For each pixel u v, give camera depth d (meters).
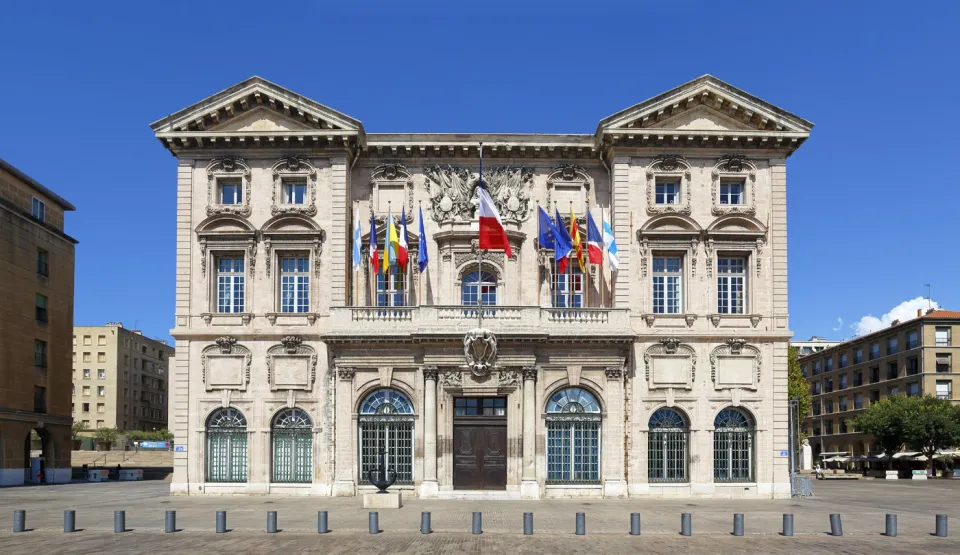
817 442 115.19
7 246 53.12
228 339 38.19
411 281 39.47
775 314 38.62
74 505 34.19
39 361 57.47
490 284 39.72
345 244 38.75
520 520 27.73
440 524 26.47
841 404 108.94
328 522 27.00
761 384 38.28
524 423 36.66
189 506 33.03
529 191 40.25
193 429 38.12
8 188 54.25
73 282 62.97
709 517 29.27
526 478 36.38
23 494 42.22
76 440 103.56
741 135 38.69
